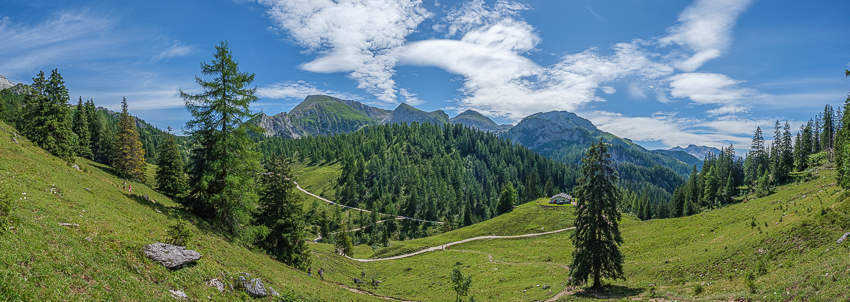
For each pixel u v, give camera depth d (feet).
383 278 234.99
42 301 36.52
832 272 68.64
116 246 57.21
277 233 136.87
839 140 234.58
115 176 212.23
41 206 61.36
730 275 115.24
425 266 263.70
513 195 506.48
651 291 111.24
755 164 404.36
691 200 395.55
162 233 79.92
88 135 260.83
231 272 75.05
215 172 106.63
